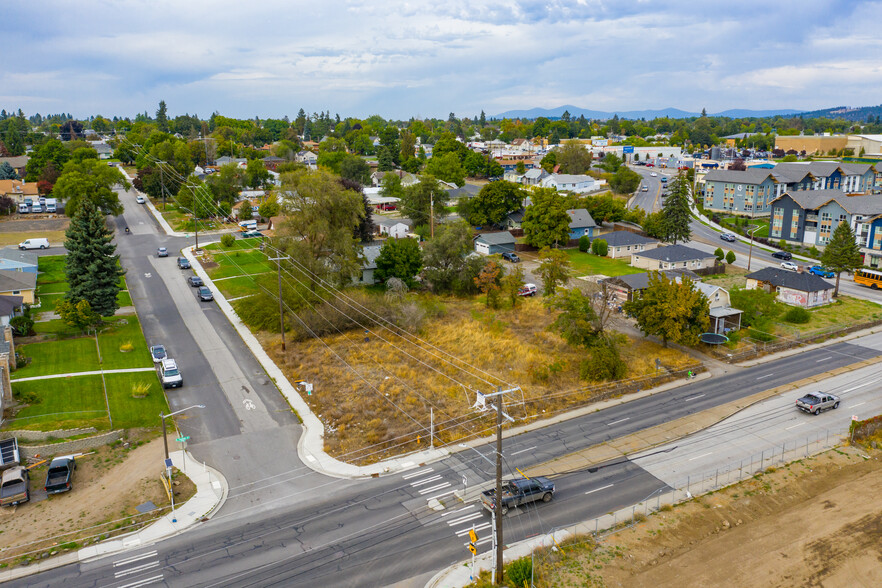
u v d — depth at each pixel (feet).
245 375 178.40
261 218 384.06
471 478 126.62
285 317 210.59
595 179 593.42
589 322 186.19
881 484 123.75
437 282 265.95
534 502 117.70
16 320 193.98
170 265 288.30
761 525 110.93
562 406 159.84
